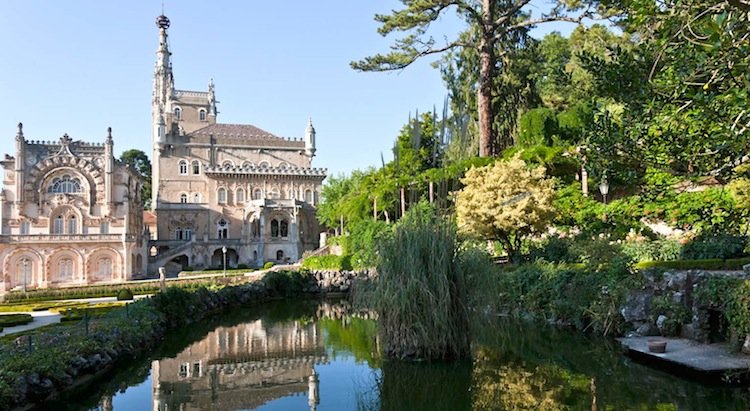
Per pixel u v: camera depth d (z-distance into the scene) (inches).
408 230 539.5
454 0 1332.4
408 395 472.4
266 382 543.2
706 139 269.7
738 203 680.4
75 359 533.3
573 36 1653.5
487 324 565.0
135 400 492.4
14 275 2165.4
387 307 533.6
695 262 669.9
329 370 587.8
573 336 703.1
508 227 997.8
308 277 1619.1
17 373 452.1
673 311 616.4
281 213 2783.0
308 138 3157.0
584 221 1051.9
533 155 1266.0
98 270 2269.9
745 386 454.9
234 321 1040.2
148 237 2625.5
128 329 697.0
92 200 2372.0
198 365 635.5
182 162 2955.2
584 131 347.3
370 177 1737.2
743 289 507.5
